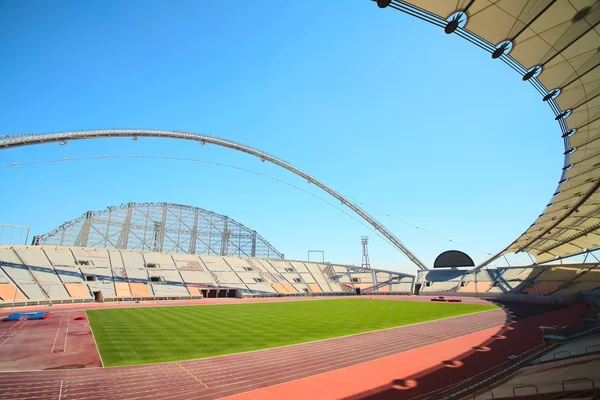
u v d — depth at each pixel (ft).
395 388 45.52
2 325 95.50
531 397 34.81
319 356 62.13
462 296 245.65
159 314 124.67
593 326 67.82
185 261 247.09
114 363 56.13
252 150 236.02
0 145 125.59
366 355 63.10
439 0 38.06
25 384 45.96
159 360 58.18
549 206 111.55
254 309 150.82
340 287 307.78
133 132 171.53
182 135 195.72
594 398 29.01
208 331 87.71
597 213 116.67
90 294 176.45
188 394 43.06
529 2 38.27
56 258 188.85
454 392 42.83
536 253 200.75
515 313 131.54
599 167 84.02
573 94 55.88
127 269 212.02
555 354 54.65
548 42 44.78
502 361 57.88
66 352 63.41
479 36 44.42
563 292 180.34
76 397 41.68
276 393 43.75
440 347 69.87
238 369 53.62
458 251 293.02
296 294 259.39
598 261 189.57
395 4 39.40
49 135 139.95
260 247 325.21
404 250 319.06
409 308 157.69
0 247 171.53
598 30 42.16
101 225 245.86
